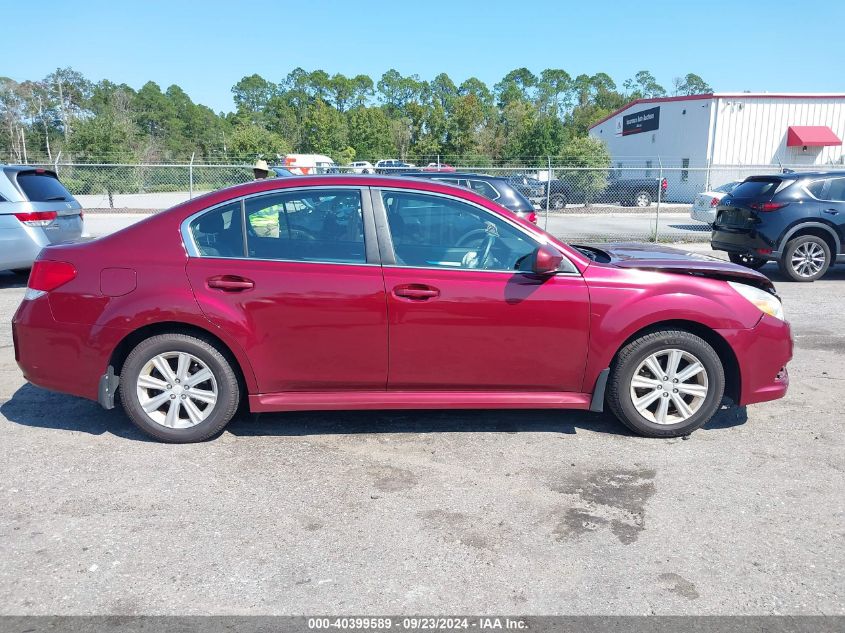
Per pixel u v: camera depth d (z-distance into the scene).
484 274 4.11
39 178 9.41
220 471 3.86
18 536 3.16
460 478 3.80
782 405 5.03
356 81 111.06
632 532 3.25
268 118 84.56
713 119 32.75
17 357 4.23
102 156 33.78
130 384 4.11
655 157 37.22
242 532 3.22
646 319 4.15
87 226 18.95
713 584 2.84
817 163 33.12
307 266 4.05
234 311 4.00
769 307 4.35
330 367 4.11
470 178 10.43
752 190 10.86
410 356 4.11
